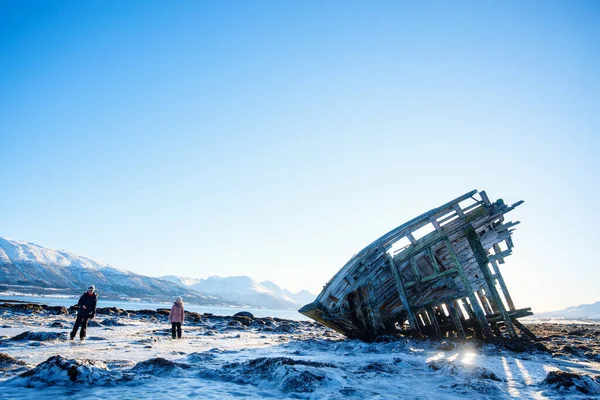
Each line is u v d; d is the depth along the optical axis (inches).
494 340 497.0
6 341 387.9
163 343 461.1
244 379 243.1
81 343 410.0
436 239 556.4
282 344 508.7
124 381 221.6
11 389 198.5
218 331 764.6
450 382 262.8
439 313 678.5
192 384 225.8
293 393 211.5
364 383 248.1
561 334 940.6
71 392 196.7
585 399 222.8
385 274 588.4
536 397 227.3
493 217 580.1
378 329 538.9
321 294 557.0
